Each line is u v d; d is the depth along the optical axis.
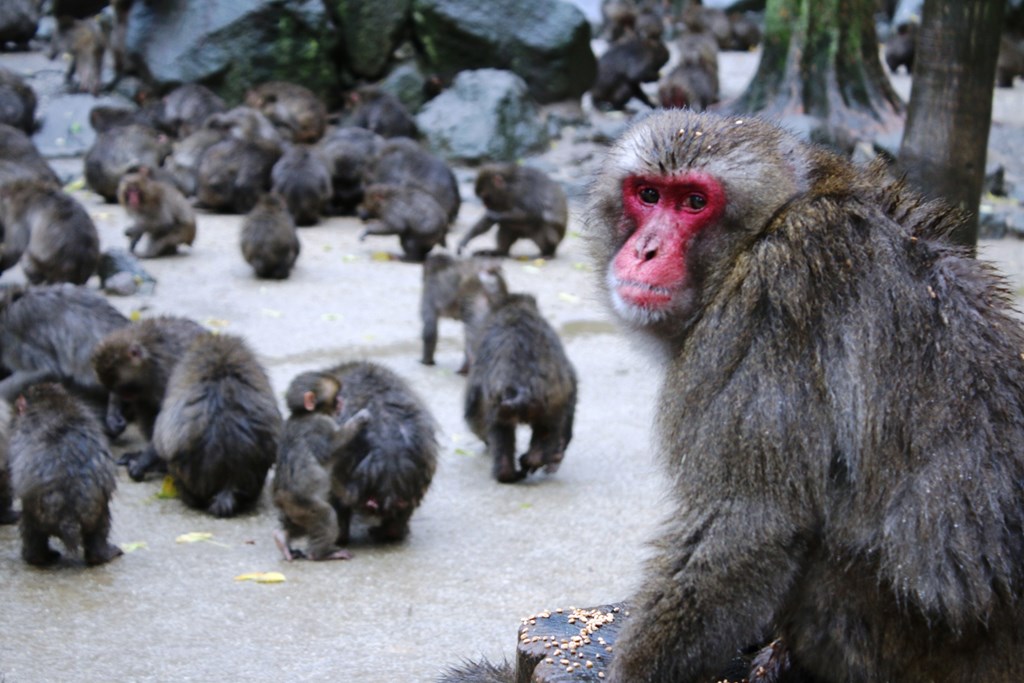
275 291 13.91
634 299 4.00
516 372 8.88
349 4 21.92
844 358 3.69
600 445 10.03
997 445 3.72
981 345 3.82
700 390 3.79
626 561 7.80
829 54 19.84
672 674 3.76
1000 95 25.59
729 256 3.94
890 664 3.87
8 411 8.20
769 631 4.61
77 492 7.33
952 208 4.07
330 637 6.64
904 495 3.69
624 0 32.97
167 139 19.19
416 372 11.62
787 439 3.64
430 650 6.49
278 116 20.30
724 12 32.06
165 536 8.11
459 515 8.60
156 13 22.05
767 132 4.05
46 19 26.50
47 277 12.60
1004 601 3.70
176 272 14.44
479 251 16.27
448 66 22.42
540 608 7.09
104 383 9.04
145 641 6.52
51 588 7.21
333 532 7.79
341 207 18.75
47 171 17.05
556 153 21.34
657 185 4.04
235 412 8.43
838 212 3.86
